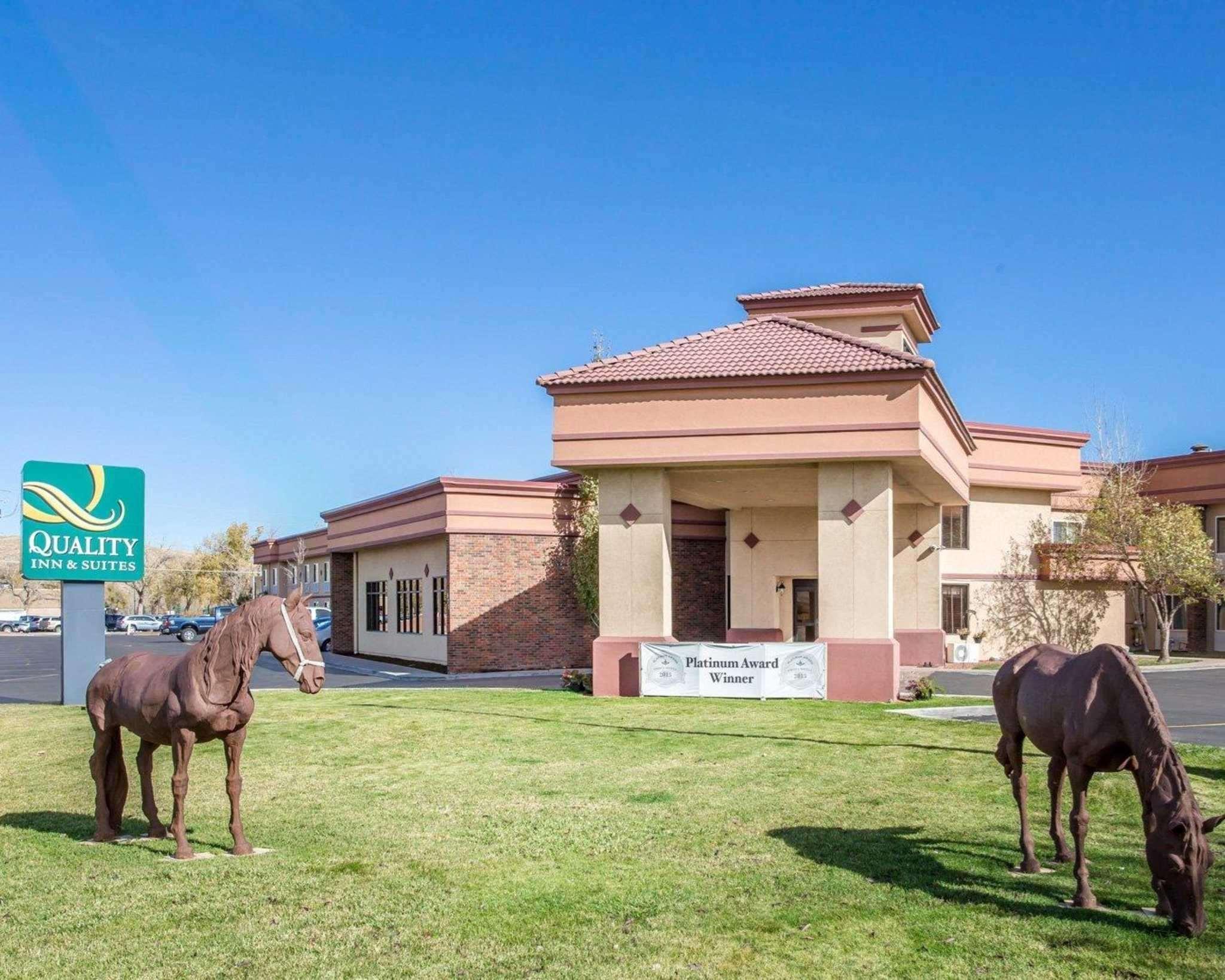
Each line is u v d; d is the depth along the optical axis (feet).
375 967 22.88
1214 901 26.86
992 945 23.85
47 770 47.78
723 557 114.62
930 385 72.84
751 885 28.43
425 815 37.17
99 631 78.07
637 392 75.41
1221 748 48.62
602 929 25.20
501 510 107.65
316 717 63.10
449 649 104.94
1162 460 134.21
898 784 41.88
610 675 75.61
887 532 71.56
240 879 29.09
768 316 87.81
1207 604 132.57
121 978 22.36
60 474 76.95
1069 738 25.93
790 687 71.51
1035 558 119.96
